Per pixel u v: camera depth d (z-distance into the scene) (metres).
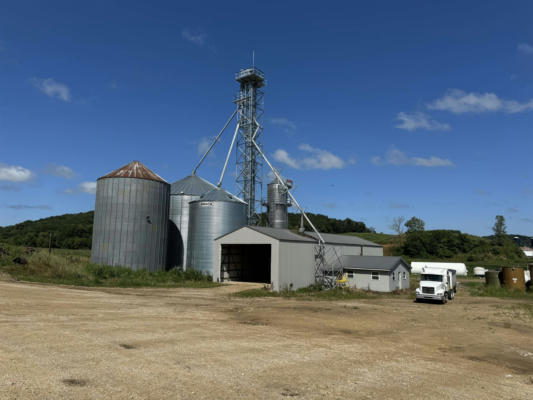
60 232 111.81
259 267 50.09
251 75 54.97
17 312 16.72
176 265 49.72
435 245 108.06
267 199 51.50
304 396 8.41
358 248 51.62
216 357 11.34
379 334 16.91
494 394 9.34
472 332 18.19
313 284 40.50
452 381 10.23
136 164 45.09
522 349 14.95
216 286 37.94
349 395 8.65
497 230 162.50
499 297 36.75
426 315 23.38
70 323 15.20
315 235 47.22
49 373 8.91
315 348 13.33
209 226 45.12
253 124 55.62
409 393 9.02
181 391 8.25
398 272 43.31
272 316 20.50
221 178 53.38
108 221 41.62
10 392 7.53
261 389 8.72
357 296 33.91
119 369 9.59
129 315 18.17
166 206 45.62
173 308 21.62
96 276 36.41
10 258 35.41
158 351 11.65
